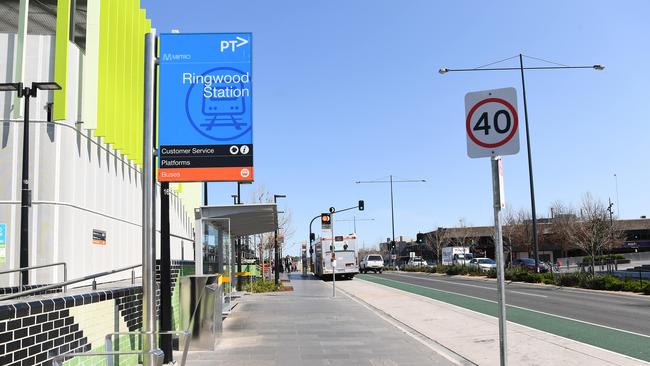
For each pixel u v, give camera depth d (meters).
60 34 13.23
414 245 106.50
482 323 15.24
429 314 17.78
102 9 14.90
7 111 13.23
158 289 10.88
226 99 9.99
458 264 51.62
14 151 13.16
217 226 18.34
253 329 14.22
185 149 9.82
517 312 18.00
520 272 36.41
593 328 14.16
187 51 10.02
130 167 18.28
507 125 6.04
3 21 16.72
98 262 15.15
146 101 9.12
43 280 12.74
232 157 9.85
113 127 15.62
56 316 5.93
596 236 48.59
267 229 22.92
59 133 13.27
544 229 67.25
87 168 14.47
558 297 23.80
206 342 11.07
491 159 6.08
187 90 9.95
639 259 63.56
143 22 19.30
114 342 7.87
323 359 10.14
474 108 6.17
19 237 12.96
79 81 14.26
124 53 16.83
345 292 28.42
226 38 10.09
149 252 8.62
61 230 13.09
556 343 11.62
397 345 11.66
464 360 10.20
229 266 20.52
